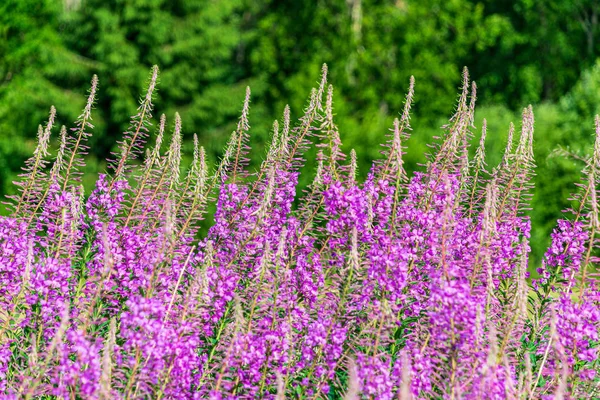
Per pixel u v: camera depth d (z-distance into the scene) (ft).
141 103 28.35
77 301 23.63
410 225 24.95
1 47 105.60
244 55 151.64
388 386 19.66
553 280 25.61
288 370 21.72
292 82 123.24
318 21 142.31
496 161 79.92
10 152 106.01
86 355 18.88
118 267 24.88
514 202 27.73
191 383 22.45
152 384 20.93
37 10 109.50
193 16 120.67
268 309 22.58
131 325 20.39
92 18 116.26
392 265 21.88
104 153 114.42
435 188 25.48
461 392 19.53
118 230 26.04
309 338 21.66
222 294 23.44
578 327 22.04
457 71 147.95
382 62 144.46
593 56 142.41
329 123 27.09
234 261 25.94
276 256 21.95
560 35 143.02
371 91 135.33
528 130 27.73
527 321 25.16
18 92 106.11
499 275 26.17
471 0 155.63
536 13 145.48
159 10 117.39
